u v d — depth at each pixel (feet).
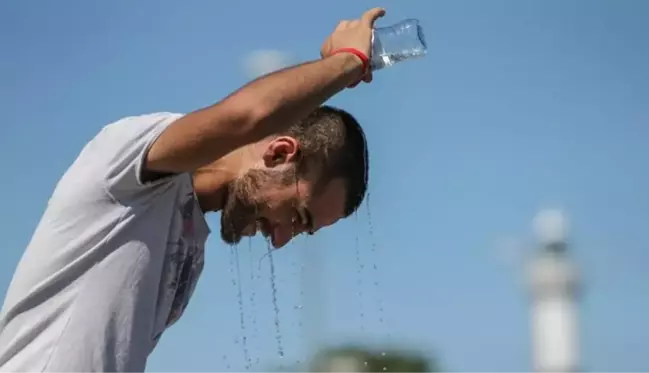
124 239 22.43
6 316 22.45
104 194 22.20
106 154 22.30
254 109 21.71
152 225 22.71
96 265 22.31
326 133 24.80
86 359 22.02
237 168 24.57
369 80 23.97
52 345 22.06
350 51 23.24
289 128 24.56
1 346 22.44
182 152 21.88
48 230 22.34
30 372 22.02
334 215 25.81
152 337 23.13
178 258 23.39
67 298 22.22
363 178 25.90
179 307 24.16
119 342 22.31
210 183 24.48
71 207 22.24
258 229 25.48
